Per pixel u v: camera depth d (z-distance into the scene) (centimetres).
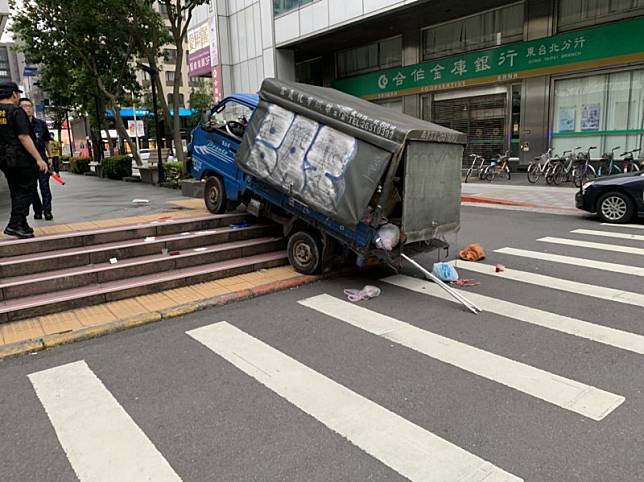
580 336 475
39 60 2023
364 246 612
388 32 2245
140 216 844
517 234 956
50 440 329
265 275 697
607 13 1612
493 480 277
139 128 2938
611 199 1042
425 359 435
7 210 966
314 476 285
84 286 610
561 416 339
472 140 2094
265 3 2425
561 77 1750
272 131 667
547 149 1820
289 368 423
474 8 1895
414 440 317
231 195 797
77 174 2627
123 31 1659
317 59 2819
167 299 602
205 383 401
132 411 361
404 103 2338
